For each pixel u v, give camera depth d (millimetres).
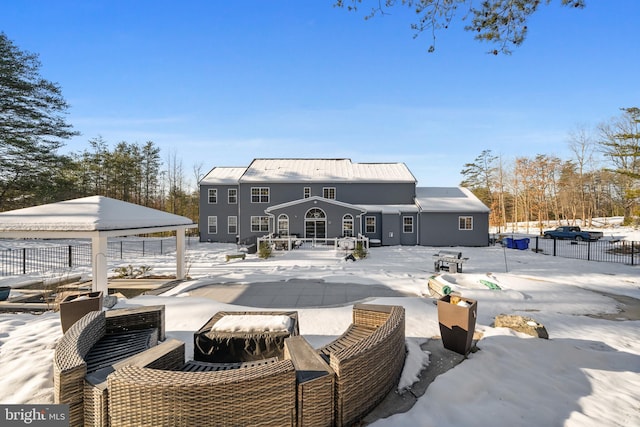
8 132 20078
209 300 7004
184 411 2223
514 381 3631
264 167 26625
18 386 3316
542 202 41406
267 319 4305
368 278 10141
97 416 2412
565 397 3348
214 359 3922
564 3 4652
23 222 6758
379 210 22703
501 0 4770
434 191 26172
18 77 20047
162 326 4664
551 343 4598
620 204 42781
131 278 10289
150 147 42000
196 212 43094
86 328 3602
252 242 22422
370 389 3043
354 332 4355
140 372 2424
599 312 6957
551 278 10758
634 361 4273
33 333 4938
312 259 15234
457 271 11234
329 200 21609
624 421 2943
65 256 16062
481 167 51656
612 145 26281
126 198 38344
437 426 2822
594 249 18891
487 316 6301
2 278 10688
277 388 2438
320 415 2615
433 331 5207
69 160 22703
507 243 21078
